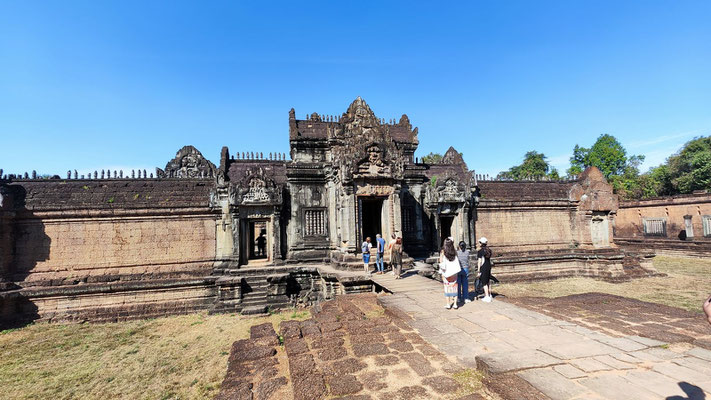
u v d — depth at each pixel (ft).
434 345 22.57
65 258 54.80
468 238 72.54
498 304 31.35
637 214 119.96
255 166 69.05
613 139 174.70
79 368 33.47
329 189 65.51
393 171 56.85
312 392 17.44
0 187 52.70
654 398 14.92
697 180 128.88
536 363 18.21
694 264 84.74
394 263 48.16
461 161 88.84
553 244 79.87
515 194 80.79
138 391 27.89
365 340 24.07
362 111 68.44
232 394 19.65
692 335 23.38
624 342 21.54
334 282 51.42
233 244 59.98
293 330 26.94
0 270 50.62
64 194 56.49
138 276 56.18
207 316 51.67
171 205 58.49
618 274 71.10
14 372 32.94
